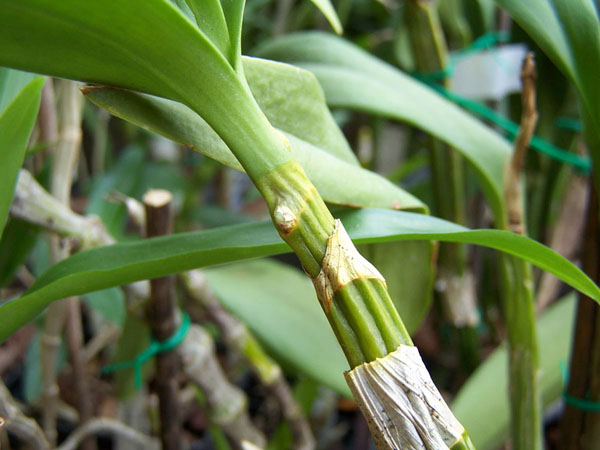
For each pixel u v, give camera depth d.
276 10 0.60
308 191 0.12
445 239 0.16
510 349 0.27
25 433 0.23
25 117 0.16
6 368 0.56
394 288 0.27
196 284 0.29
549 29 0.21
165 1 0.11
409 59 0.47
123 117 0.15
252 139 0.12
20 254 0.31
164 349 0.27
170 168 0.60
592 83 0.21
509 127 0.35
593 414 0.28
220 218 0.54
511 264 0.26
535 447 0.27
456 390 0.48
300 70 0.19
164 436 0.30
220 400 0.32
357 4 0.57
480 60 0.36
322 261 0.12
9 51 0.12
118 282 0.17
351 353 0.12
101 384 0.57
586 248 0.26
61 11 0.11
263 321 0.33
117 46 0.12
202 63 0.12
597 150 0.22
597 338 0.27
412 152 0.58
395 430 0.12
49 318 0.34
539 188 0.42
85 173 0.62
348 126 0.57
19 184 0.21
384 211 0.18
